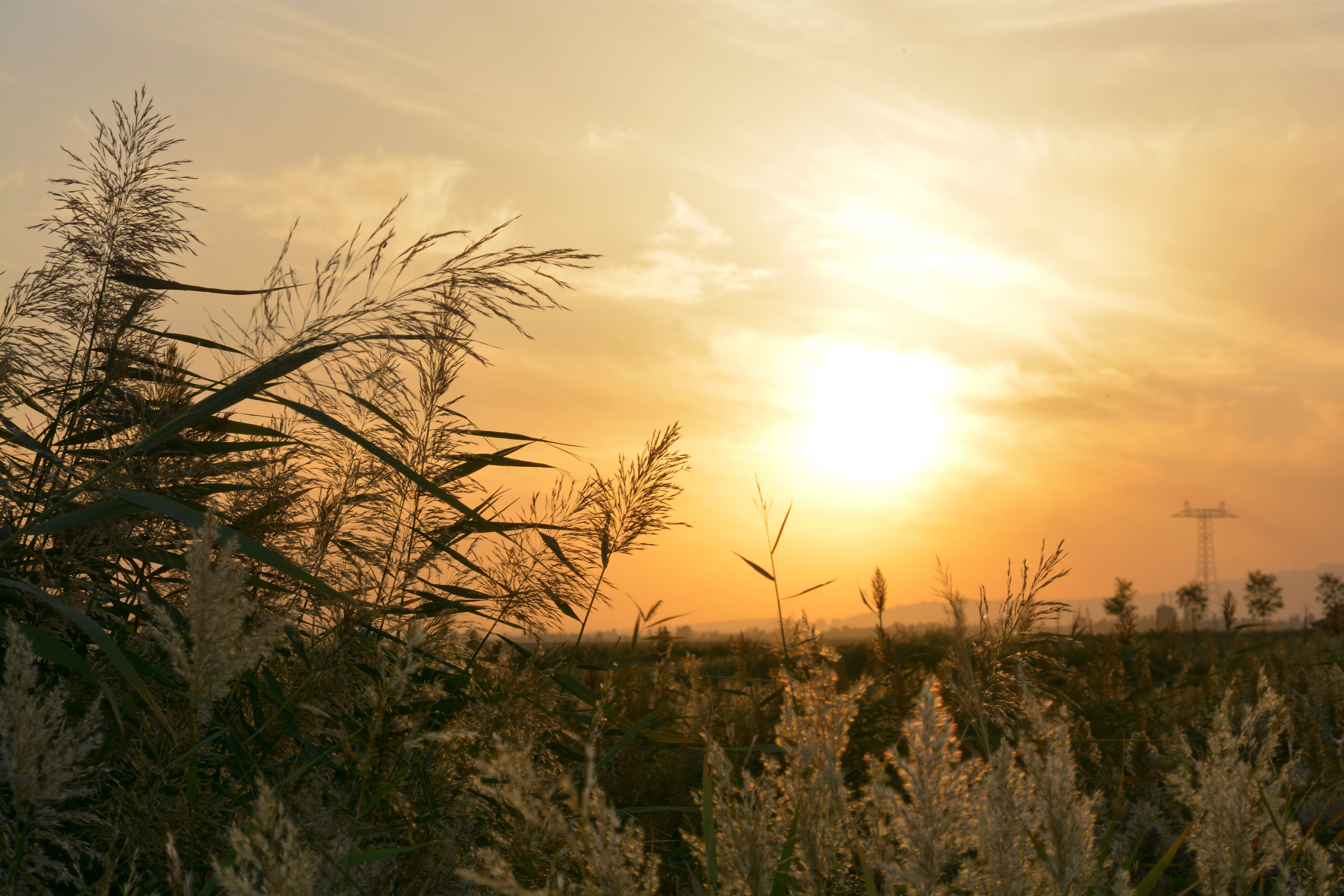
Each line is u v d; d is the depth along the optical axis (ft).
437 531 8.58
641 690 10.65
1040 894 3.38
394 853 4.55
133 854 5.10
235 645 4.40
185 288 8.34
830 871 3.79
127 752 5.63
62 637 6.28
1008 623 6.61
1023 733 3.76
